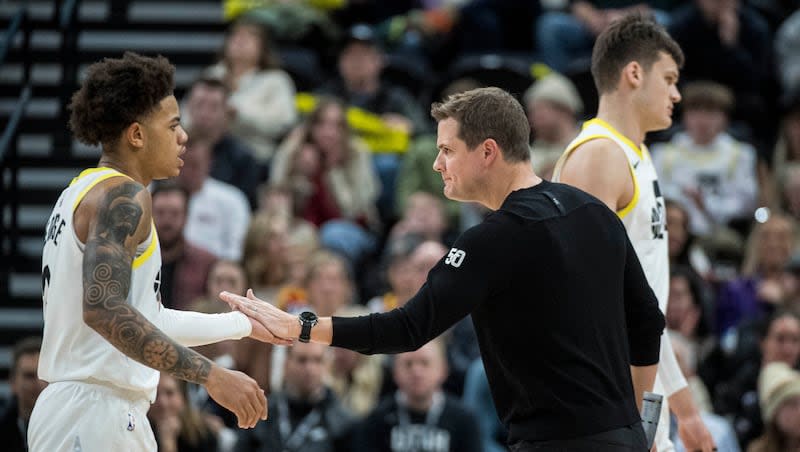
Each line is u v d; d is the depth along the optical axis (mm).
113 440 12938
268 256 25672
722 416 24469
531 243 12688
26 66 25672
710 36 35094
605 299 12883
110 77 13219
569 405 12578
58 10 26625
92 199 12883
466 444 22172
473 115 13148
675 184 31219
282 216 26797
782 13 39281
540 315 12648
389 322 12766
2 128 28688
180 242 25391
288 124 31625
